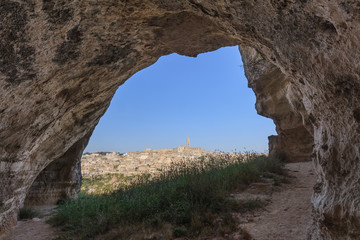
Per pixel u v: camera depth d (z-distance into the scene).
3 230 5.83
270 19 2.43
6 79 3.66
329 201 2.55
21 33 3.37
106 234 5.23
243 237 4.35
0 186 5.24
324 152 2.97
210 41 5.14
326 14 1.77
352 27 1.62
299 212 5.23
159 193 6.75
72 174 12.44
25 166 5.88
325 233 2.61
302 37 2.22
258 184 7.30
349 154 2.25
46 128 5.46
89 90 5.51
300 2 1.90
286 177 8.54
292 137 12.76
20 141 5.00
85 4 3.49
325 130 3.02
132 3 3.73
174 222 5.21
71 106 5.62
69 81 4.77
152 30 4.61
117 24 4.10
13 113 4.24
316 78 2.43
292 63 2.70
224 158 10.18
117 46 4.66
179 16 4.25
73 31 3.80
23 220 7.89
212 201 5.79
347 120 2.22
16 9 3.13
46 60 3.91
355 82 1.92
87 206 7.55
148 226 5.18
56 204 11.64
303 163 11.50
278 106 12.53
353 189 2.11
